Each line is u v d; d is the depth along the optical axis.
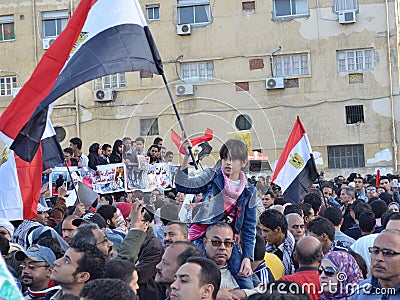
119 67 7.16
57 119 28.48
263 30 28.09
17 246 7.57
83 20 7.18
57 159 9.15
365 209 10.11
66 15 28.97
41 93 7.09
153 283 6.89
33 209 8.97
